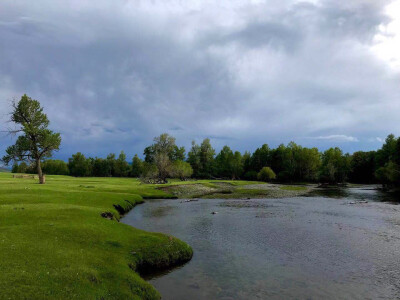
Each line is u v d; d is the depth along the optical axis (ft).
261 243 80.79
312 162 504.02
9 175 313.32
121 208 135.03
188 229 99.25
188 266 62.69
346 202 183.93
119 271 50.70
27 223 69.21
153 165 363.35
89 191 161.07
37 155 215.72
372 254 70.69
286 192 264.72
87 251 56.70
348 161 478.18
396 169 284.20
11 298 34.04
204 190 278.67
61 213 83.10
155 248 65.62
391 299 47.19
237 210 146.10
